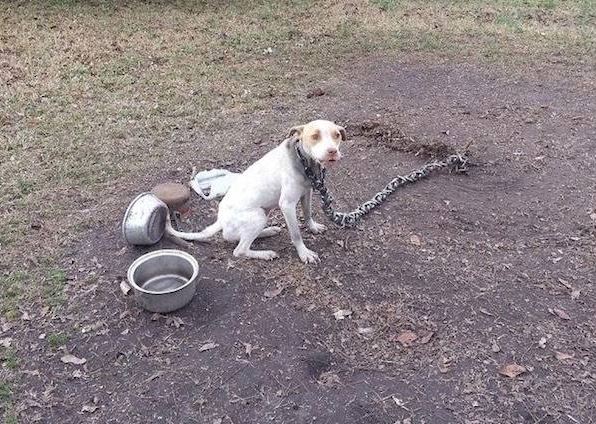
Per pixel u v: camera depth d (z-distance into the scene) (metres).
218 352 1.81
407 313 1.96
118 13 4.57
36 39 4.04
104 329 1.89
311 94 3.49
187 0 4.88
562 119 3.31
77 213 2.44
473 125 3.21
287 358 1.79
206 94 3.44
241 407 1.65
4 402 1.66
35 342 1.85
